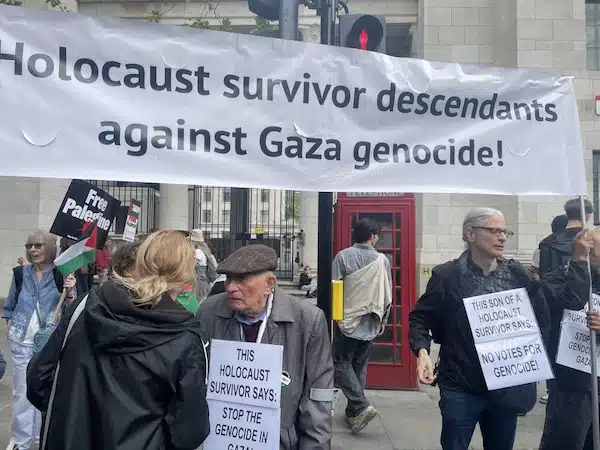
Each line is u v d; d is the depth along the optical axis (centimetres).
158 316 201
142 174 272
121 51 271
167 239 222
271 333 255
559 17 1122
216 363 255
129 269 229
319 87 301
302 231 1589
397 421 600
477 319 320
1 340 995
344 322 563
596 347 348
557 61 1118
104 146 268
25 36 258
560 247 428
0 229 1242
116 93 270
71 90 264
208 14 1312
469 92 326
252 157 290
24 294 464
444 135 322
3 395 655
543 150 337
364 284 570
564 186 339
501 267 338
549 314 350
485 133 328
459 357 324
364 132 309
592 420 330
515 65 1125
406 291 736
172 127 277
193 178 279
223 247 1503
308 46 300
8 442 503
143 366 194
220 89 286
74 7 1287
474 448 518
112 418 188
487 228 326
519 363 316
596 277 359
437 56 1180
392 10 1264
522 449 513
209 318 265
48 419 200
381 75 312
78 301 226
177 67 279
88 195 429
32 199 1248
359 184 307
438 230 1134
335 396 278
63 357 203
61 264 419
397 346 736
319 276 388
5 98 255
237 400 250
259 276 247
